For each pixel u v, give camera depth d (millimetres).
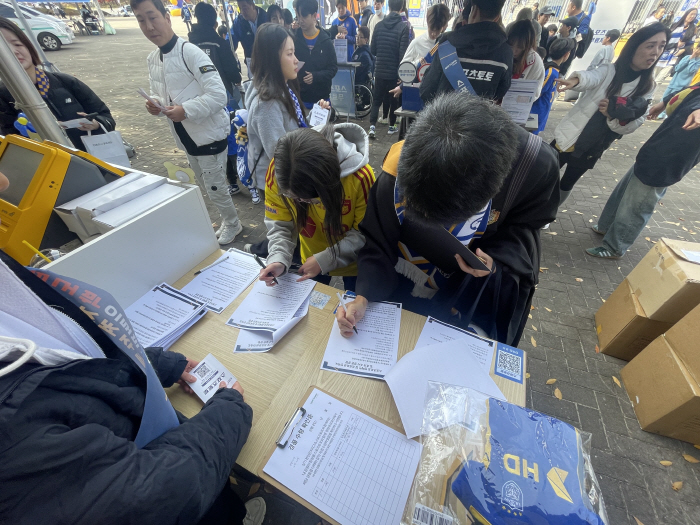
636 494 1361
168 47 1865
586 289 2357
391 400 808
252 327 990
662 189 2242
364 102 5172
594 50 5953
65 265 838
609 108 2188
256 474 680
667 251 1665
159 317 1009
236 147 3027
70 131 2451
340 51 4496
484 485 515
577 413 1638
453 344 893
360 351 924
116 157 1953
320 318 1032
